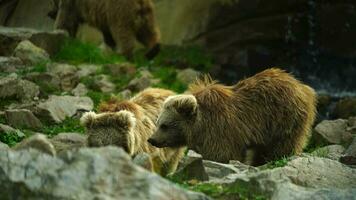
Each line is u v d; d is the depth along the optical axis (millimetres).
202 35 36500
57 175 9828
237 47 36125
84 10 31250
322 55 36125
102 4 30656
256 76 18516
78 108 22312
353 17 36250
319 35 36438
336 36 36281
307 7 36656
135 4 30469
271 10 36406
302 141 18812
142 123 16641
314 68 35906
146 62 31438
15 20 31500
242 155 17953
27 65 25891
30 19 31781
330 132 21422
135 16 30531
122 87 26203
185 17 37094
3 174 10062
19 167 10102
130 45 30750
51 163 10055
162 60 33375
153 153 16438
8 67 25234
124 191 9859
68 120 21750
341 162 16281
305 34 36469
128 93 24688
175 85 28281
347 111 27234
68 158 10062
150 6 31172
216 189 12469
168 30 37094
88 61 28594
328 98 29453
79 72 26641
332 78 35406
